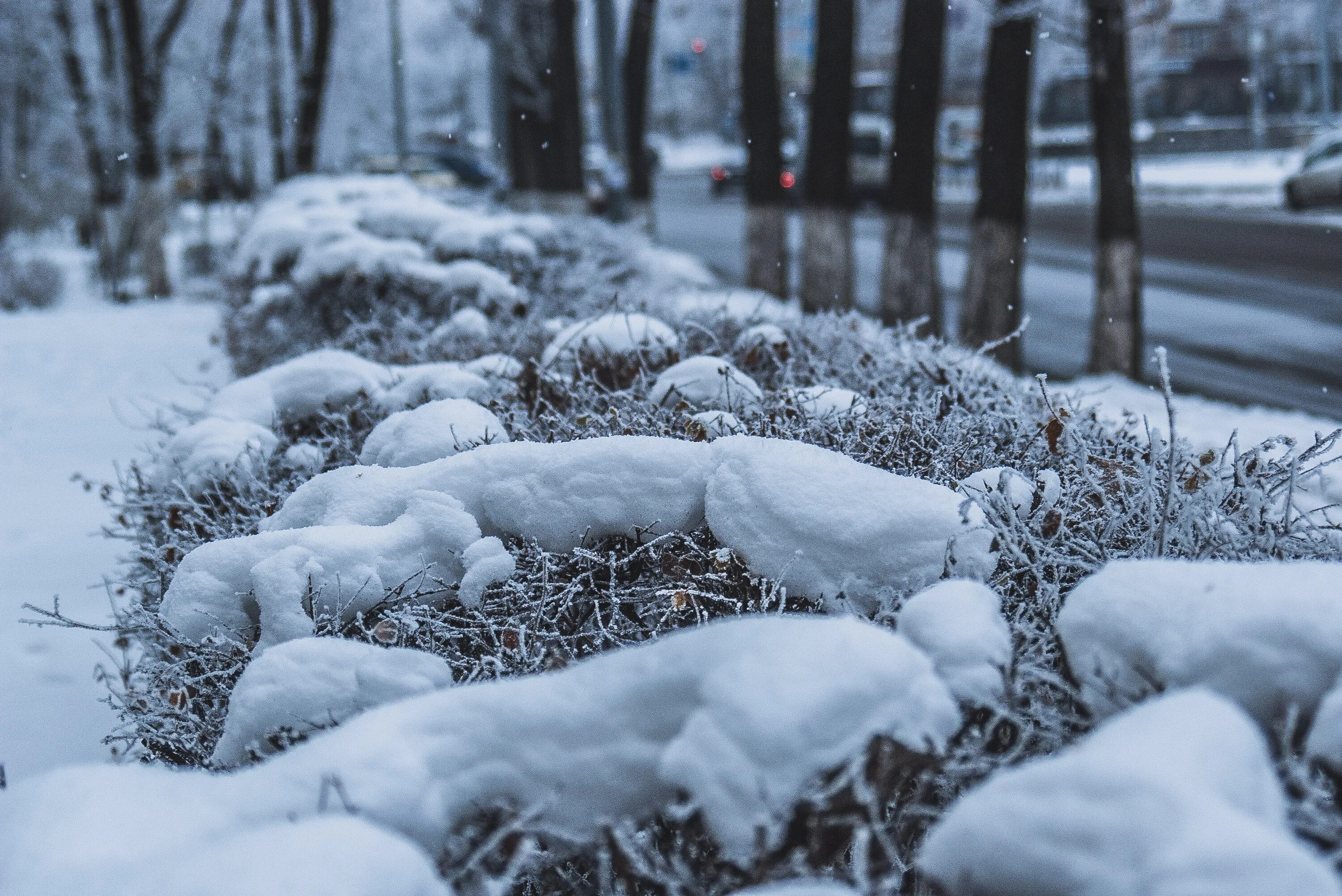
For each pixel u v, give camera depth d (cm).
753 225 1594
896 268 1291
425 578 351
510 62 1964
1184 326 1623
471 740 240
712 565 338
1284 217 2942
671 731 236
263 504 445
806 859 221
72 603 711
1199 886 170
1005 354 1230
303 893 189
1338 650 235
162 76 2681
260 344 949
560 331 663
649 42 2378
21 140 3569
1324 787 233
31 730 534
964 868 193
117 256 2661
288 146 3103
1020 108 1211
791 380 514
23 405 1341
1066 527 347
